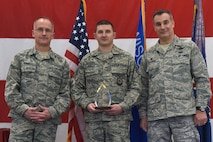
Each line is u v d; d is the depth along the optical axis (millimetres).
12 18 3412
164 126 2703
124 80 2789
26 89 2672
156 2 3424
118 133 2713
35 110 2604
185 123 2637
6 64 3416
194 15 3133
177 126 2654
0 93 3402
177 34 3420
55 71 2729
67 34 3418
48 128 2688
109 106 2660
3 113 3389
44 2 3418
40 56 2742
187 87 2658
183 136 2629
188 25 3418
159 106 2689
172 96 2650
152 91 2732
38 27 2732
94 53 2852
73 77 2885
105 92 2738
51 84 2707
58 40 3422
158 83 2697
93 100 2770
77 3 3418
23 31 3418
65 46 3422
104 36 2795
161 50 2744
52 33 2791
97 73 2787
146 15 3420
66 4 3420
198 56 2689
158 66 2715
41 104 2670
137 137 3102
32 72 2686
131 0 3428
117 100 2750
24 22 3416
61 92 2754
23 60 2715
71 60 3064
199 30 3096
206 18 3402
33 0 3418
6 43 3412
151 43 3432
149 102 2754
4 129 3150
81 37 3102
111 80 2766
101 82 2773
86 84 2838
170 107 2645
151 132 2746
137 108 3039
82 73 2850
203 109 2596
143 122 2834
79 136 3053
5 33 3410
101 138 2754
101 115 2738
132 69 2809
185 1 3420
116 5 3428
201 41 3088
